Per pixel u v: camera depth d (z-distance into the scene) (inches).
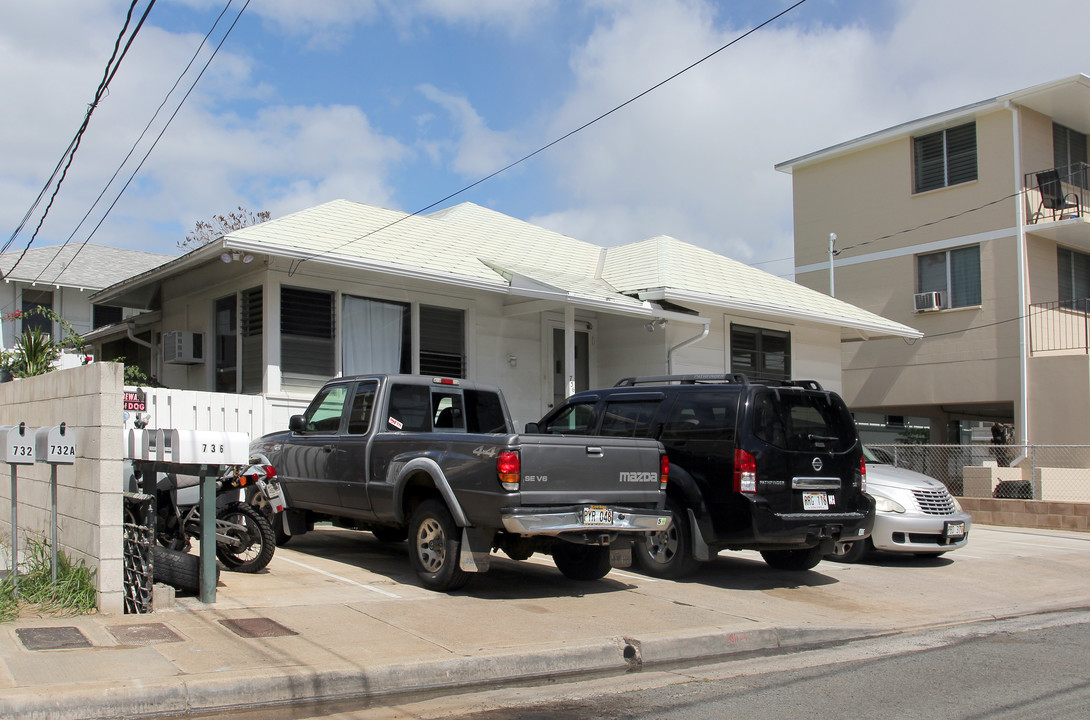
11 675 197.5
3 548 335.6
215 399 448.8
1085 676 237.6
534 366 597.0
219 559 335.6
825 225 1023.6
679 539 347.3
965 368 891.4
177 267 489.4
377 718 196.2
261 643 233.9
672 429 356.8
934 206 926.4
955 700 213.6
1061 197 853.2
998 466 810.8
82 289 1003.9
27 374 563.8
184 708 194.2
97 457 264.7
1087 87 823.7
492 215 724.7
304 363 492.1
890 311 957.2
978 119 895.1
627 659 250.5
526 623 269.4
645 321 607.5
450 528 304.7
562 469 294.8
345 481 347.6
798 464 340.2
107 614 258.7
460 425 373.7
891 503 418.0
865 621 303.0
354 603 286.8
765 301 632.4
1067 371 814.5
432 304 546.6
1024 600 356.5
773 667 248.1
